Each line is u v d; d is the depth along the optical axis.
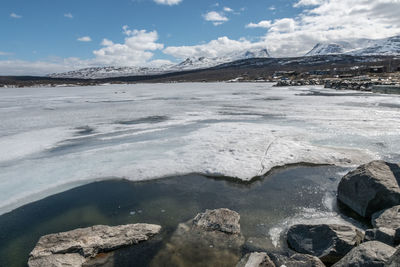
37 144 13.77
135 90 76.88
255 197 7.62
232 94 47.91
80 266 5.03
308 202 7.24
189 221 6.47
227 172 9.22
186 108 27.75
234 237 5.70
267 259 4.68
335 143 12.38
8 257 5.50
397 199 5.94
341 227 5.19
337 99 32.22
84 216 6.95
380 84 45.47
